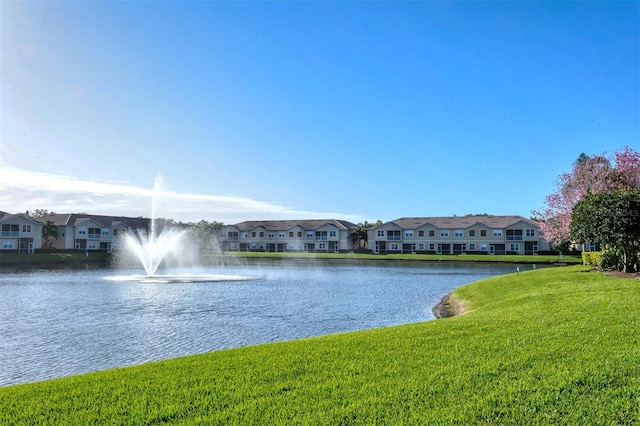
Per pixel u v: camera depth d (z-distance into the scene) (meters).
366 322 19.98
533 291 21.94
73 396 7.80
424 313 22.64
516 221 94.56
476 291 26.27
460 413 6.47
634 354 8.66
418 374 8.23
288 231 114.75
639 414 6.25
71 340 16.41
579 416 6.25
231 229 118.56
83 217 97.69
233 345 15.58
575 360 8.51
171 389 7.98
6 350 14.99
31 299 28.05
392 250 103.44
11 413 7.11
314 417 6.52
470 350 9.76
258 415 6.68
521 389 7.21
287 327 18.78
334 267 65.25
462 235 98.50
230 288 35.28
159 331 17.97
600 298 16.47
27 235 85.62
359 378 8.16
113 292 32.12
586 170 41.34
